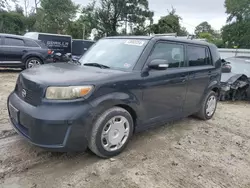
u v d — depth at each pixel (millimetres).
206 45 5199
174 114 4375
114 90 3230
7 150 3412
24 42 10711
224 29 42250
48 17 38156
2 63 10180
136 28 44562
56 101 2865
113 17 43625
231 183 3072
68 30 40906
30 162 3166
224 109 7004
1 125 4301
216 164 3512
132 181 2918
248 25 38812
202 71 4875
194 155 3727
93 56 4227
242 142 4461
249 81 8391
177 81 4215
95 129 3111
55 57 13695
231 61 9523
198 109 5148
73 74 3211
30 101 3082
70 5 40219
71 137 2887
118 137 3420
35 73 3332
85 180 2879
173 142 4141
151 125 3973
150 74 3727
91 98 3008
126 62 3715
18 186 2703
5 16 35406
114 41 4336
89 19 43469
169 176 3092
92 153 3486
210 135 4648
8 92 6930
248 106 7750
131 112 3592
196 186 2938
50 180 2840
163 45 4070
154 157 3539
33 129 2869
